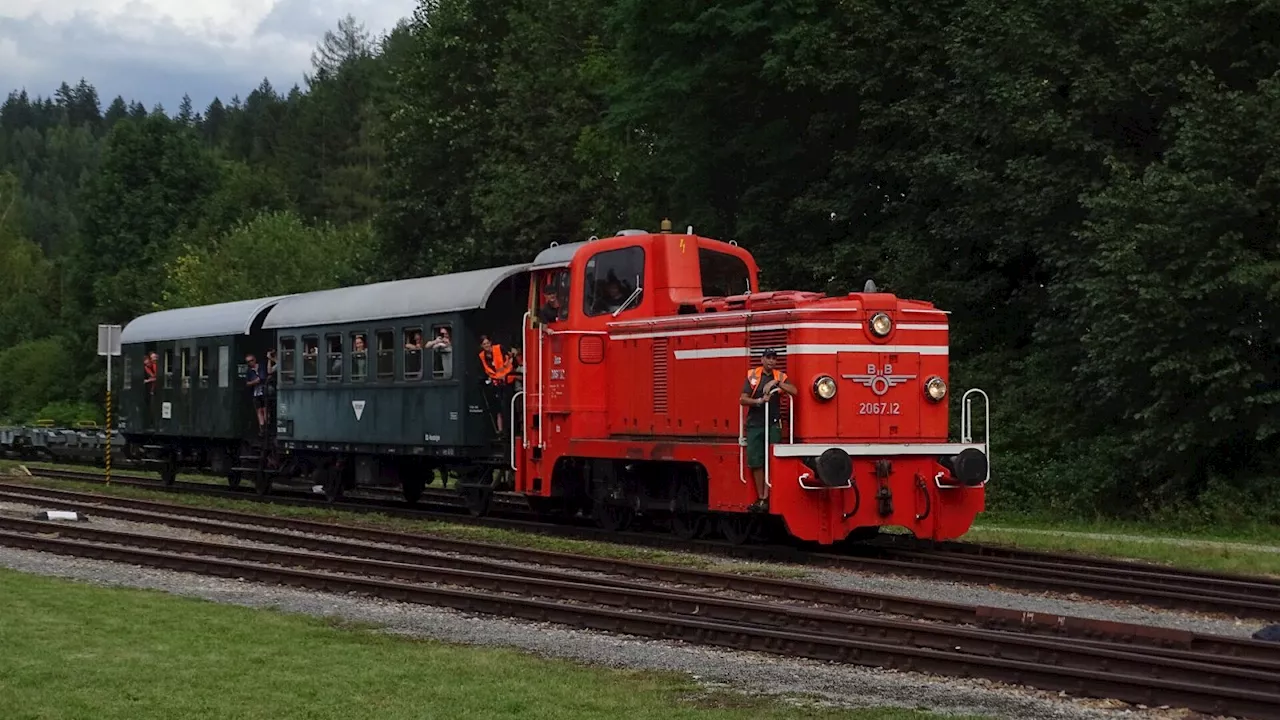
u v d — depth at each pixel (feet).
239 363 96.84
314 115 305.32
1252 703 30.14
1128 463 82.33
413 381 79.41
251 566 51.67
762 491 57.93
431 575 50.70
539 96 145.07
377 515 79.71
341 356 86.33
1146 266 78.02
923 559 59.52
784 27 97.71
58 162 572.51
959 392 94.12
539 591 47.16
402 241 161.48
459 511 83.61
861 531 66.08
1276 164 75.66
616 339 67.56
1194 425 77.51
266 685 31.83
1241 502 77.20
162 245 222.07
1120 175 80.53
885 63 97.91
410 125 155.43
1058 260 88.38
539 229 139.95
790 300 59.98
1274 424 75.77
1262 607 45.91
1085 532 77.77
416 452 79.30
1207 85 79.05
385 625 41.09
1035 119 87.97
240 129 410.52
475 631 40.19
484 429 75.87
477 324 76.02
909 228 99.14
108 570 53.31
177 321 105.40
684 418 63.36
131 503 83.05
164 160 226.17
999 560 59.26
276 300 96.89
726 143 105.91
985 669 33.83
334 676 32.94
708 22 98.53
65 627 38.73
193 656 35.14
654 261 66.85
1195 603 47.37
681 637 38.91
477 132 150.71
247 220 234.17
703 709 30.42
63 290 254.88
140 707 29.71
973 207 92.38
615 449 65.67
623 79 111.96
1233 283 75.36
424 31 156.15
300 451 92.73
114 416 205.67
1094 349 80.74
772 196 105.09
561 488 71.72
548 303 70.33
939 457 60.39
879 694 32.30
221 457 100.68
